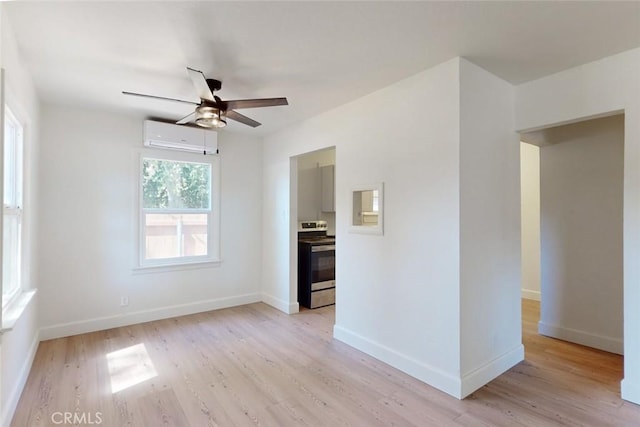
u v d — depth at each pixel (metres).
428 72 2.63
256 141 4.93
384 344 2.98
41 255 3.37
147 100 3.35
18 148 2.62
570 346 3.32
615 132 3.19
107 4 1.82
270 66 2.59
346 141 3.41
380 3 1.81
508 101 2.88
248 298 4.88
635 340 2.30
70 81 2.88
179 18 1.96
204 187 4.52
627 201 2.34
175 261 4.24
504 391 2.48
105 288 3.75
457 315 2.42
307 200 5.58
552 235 3.59
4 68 1.91
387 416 2.19
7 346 2.04
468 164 2.49
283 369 2.84
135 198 3.93
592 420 2.12
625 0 1.77
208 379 2.66
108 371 2.77
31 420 2.11
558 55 2.40
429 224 2.62
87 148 3.64
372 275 3.11
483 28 2.06
